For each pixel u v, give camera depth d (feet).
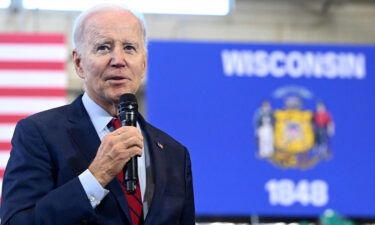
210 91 42.60
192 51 42.83
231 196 42.09
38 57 36.37
